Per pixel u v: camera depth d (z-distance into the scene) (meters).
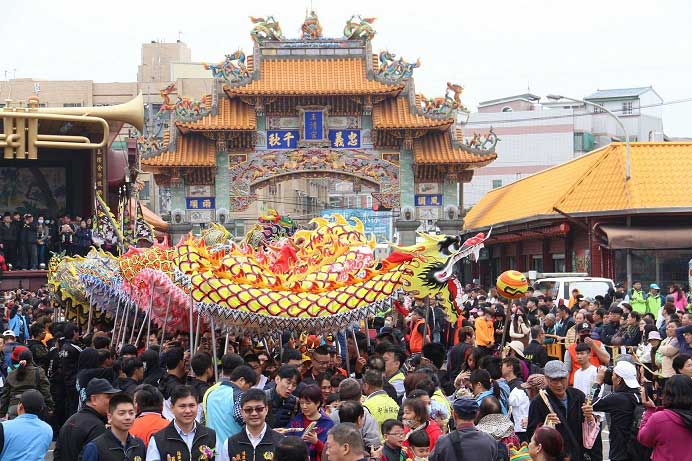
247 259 16.92
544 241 50.88
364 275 17.34
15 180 46.50
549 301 30.97
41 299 31.64
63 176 46.72
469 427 10.48
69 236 40.06
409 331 24.78
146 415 11.59
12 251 40.88
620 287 35.97
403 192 54.00
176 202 53.75
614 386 13.98
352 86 52.56
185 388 10.52
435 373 14.86
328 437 9.05
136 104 41.31
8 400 16.75
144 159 52.50
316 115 53.47
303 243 18.83
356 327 18.89
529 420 12.65
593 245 44.25
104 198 42.34
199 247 16.58
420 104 54.34
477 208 67.06
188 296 17.56
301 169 53.84
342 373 17.08
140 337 23.78
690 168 45.62
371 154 54.06
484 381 13.16
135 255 21.69
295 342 19.33
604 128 91.81
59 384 19.34
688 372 14.14
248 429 10.66
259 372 14.99
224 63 52.53
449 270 19.03
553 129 87.38
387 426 11.09
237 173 53.84
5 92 88.50
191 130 52.41
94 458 10.46
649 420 11.41
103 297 24.45
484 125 88.56
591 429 12.50
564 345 23.11
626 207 43.47
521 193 57.22
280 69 53.34
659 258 43.72
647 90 95.56
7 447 11.72
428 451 10.45
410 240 54.09
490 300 34.66
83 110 40.38
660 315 27.25
